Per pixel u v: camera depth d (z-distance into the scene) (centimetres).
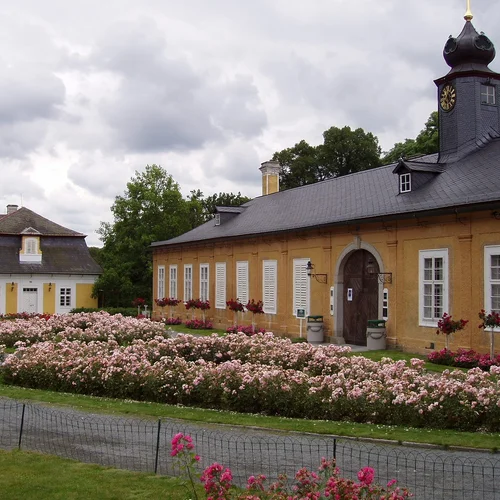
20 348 1742
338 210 2547
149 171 4928
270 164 4131
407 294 2131
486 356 1744
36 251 4806
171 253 4022
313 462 884
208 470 591
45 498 729
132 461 887
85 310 4450
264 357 1595
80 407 1299
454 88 2344
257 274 3030
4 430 1082
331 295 2502
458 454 927
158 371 1420
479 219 1862
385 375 1249
